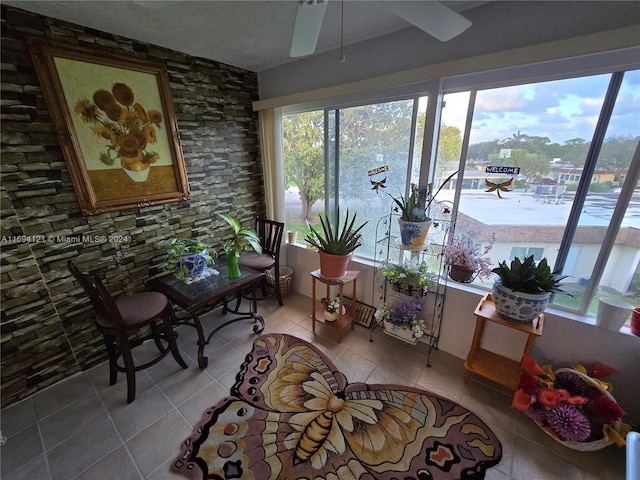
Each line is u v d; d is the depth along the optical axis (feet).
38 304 5.91
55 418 5.52
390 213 7.60
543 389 5.06
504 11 4.91
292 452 4.80
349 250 7.09
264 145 9.39
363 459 4.68
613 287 5.19
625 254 4.98
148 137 6.90
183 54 7.34
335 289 9.25
